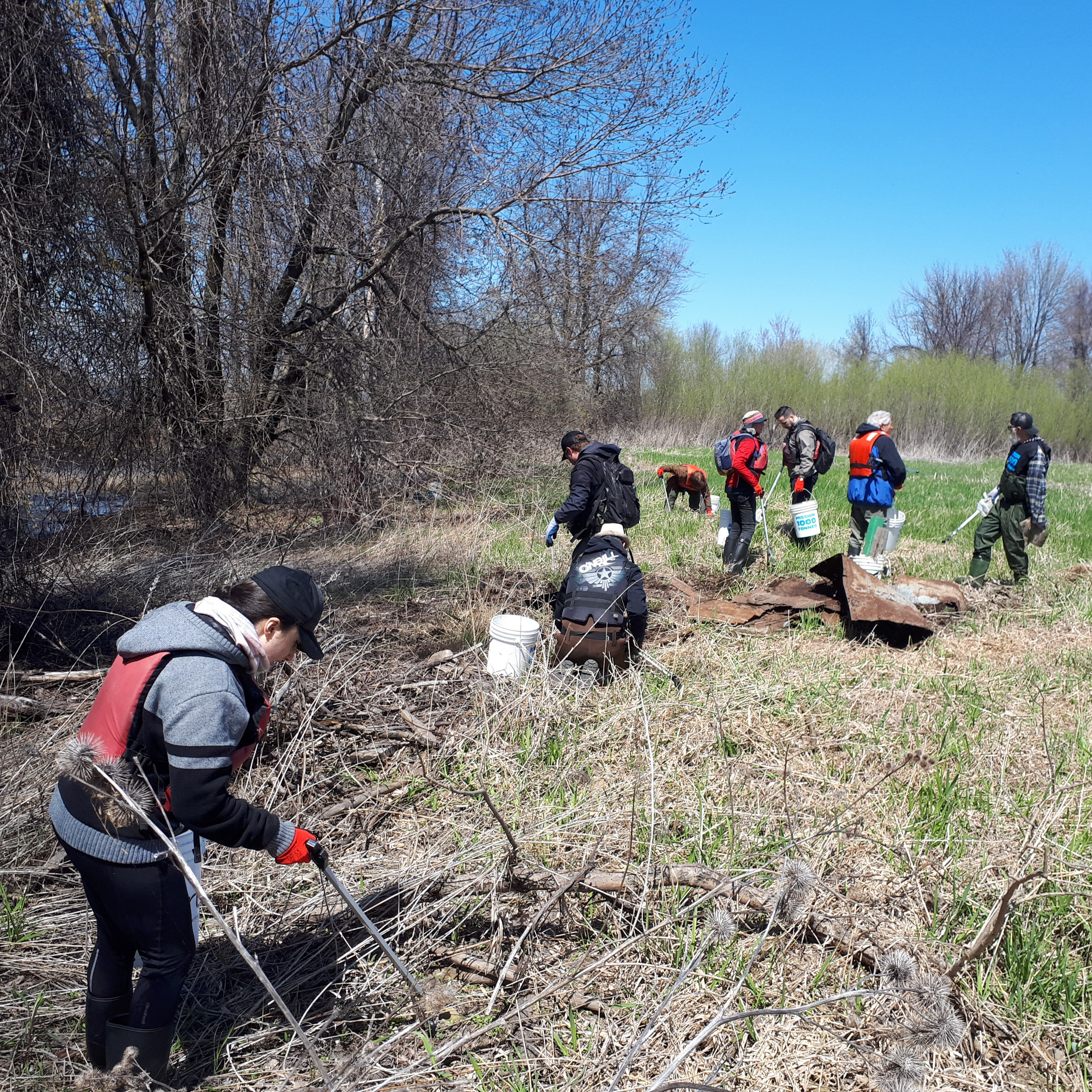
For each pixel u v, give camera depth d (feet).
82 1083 6.81
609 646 17.39
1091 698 17.62
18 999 8.73
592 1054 8.41
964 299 196.34
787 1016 8.82
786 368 116.88
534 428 51.26
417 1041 8.59
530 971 9.46
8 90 20.81
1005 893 8.60
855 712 16.80
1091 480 78.54
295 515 35.35
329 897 10.61
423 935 9.82
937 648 21.24
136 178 30.91
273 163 35.91
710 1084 8.05
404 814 12.74
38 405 21.31
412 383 42.50
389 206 42.11
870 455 28.73
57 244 22.94
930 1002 7.63
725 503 29.76
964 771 14.15
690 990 9.15
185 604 7.69
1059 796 12.61
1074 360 181.47
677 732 15.47
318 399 38.22
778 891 9.04
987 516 27.73
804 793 13.37
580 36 41.16
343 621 21.71
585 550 18.63
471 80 41.88
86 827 7.18
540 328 49.67
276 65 35.17
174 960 7.55
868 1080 8.01
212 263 35.60
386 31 39.86
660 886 10.41
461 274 45.29
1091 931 9.94
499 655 17.60
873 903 10.58
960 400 115.34
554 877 10.37
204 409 33.88
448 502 41.45
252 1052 8.46
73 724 14.10
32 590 18.94
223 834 7.24
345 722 15.06
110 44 31.14
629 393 104.88
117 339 26.68
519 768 13.91
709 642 20.38
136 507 30.78
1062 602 25.20
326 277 39.91
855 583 21.67
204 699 7.03
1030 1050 8.51
